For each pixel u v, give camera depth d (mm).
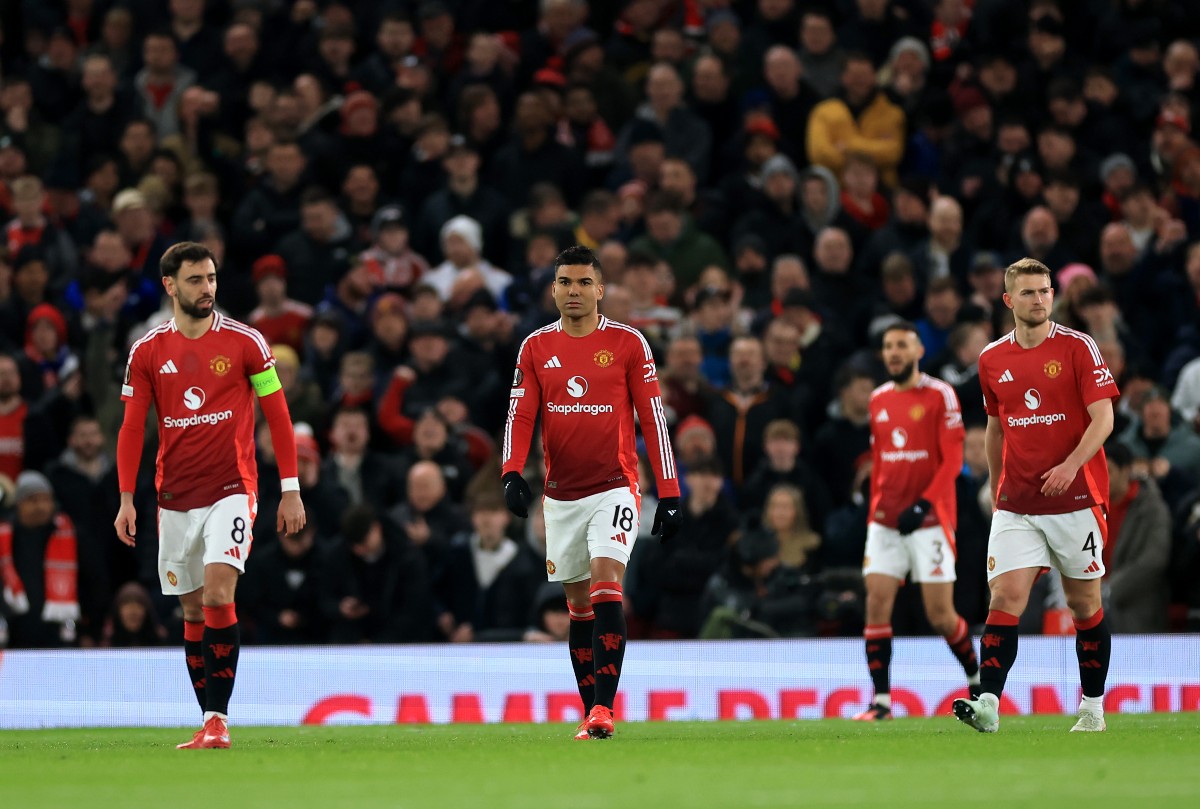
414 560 45969
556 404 29516
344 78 67875
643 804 17203
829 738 28906
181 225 60438
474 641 45969
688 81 65938
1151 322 56156
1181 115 63938
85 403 55406
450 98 66812
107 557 49562
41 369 54656
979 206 61281
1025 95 65562
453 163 61125
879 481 38812
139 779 21219
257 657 41250
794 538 45688
